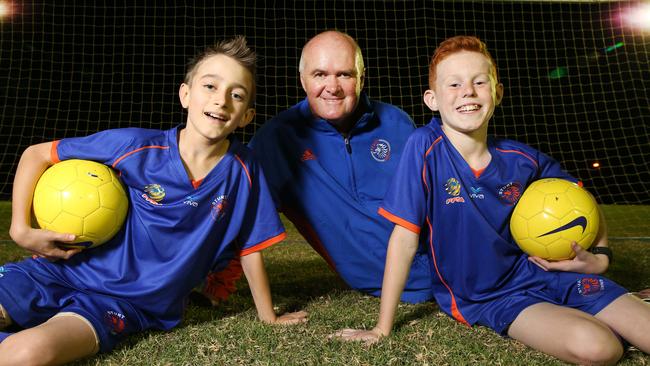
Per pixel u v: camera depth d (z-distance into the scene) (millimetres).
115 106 12617
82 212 1945
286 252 4180
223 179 2104
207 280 2541
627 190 12367
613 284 2000
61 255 1992
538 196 2098
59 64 12367
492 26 12656
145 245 2059
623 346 1897
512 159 2205
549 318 1870
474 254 2141
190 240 2084
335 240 2592
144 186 2049
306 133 2584
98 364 1751
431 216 2180
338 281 3100
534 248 2096
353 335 1985
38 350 1589
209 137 2010
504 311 2039
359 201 2562
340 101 2449
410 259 2105
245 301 2631
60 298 1975
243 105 2068
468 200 2121
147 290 2018
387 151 2592
